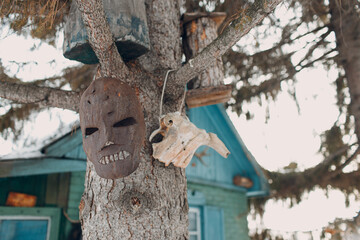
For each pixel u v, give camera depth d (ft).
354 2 9.95
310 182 14.46
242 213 20.72
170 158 5.24
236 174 21.89
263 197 22.94
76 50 5.25
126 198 5.08
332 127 12.71
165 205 5.27
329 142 13.25
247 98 13.16
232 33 4.83
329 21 11.49
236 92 13.44
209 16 8.57
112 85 4.61
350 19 10.37
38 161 11.09
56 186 13.46
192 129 5.31
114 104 4.44
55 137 11.67
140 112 4.70
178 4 7.57
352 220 11.72
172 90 6.04
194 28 8.46
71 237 13.30
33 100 6.25
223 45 5.04
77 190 14.05
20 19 6.27
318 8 10.95
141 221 5.03
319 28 10.89
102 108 4.38
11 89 6.19
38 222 12.65
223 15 8.65
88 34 4.53
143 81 5.83
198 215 18.52
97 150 4.27
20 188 12.43
